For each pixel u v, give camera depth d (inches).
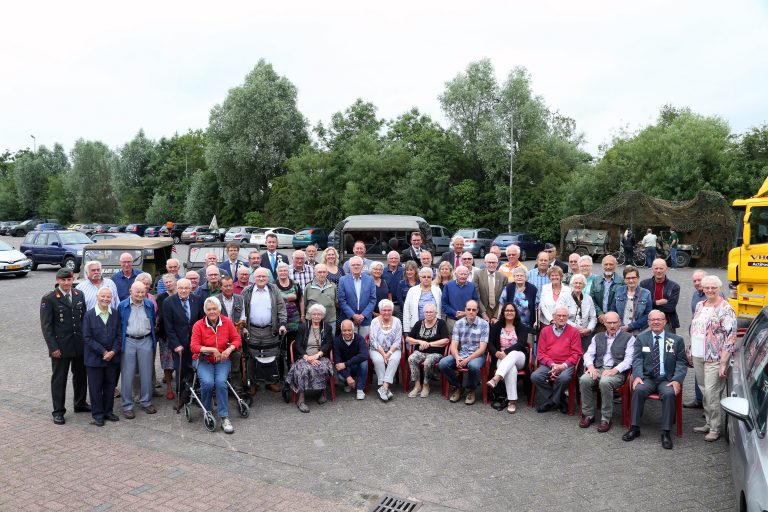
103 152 2733.8
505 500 201.3
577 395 309.0
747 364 213.8
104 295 274.4
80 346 278.4
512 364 295.9
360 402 311.6
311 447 248.4
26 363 382.9
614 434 264.2
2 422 275.3
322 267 327.6
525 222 1427.2
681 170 1178.6
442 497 203.5
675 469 225.3
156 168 2593.5
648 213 1068.5
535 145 1480.1
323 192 1706.4
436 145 1562.5
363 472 223.5
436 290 340.5
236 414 292.0
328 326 313.4
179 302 294.4
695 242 1014.4
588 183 1289.4
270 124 1910.7
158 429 270.4
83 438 257.3
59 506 193.2
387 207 1517.0
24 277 879.1
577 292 309.6
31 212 3090.6
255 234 1549.0
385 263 447.2
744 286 453.4
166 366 315.9
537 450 245.1
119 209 2662.4
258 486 210.2
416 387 323.0
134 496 201.0
